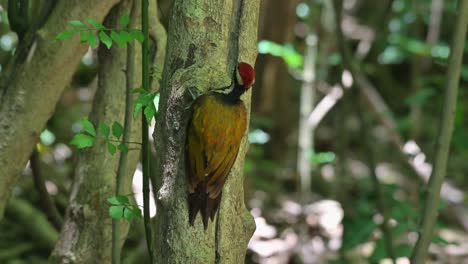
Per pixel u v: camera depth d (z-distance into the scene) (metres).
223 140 4.79
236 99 4.93
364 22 16.86
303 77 11.53
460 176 14.28
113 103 6.78
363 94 11.06
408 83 17.86
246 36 5.18
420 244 6.40
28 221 10.09
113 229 5.79
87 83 13.29
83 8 6.48
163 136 4.98
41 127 6.75
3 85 6.71
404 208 8.32
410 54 15.96
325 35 12.77
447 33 17.47
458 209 12.39
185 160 4.84
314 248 10.82
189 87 4.89
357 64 11.01
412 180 12.41
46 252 10.34
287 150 13.39
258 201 12.00
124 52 6.73
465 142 11.35
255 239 11.04
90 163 6.79
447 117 6.35
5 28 11.41
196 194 4.78
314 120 11.43
